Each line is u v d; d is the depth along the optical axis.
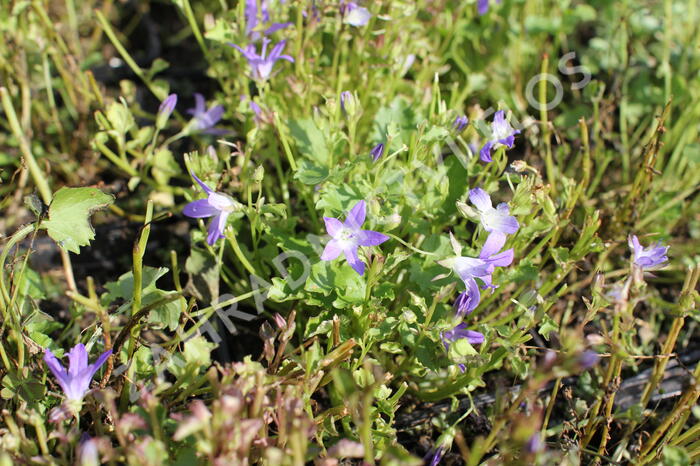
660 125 0.41
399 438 0.40
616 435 0.40
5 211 0.47
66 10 0.58
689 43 0.51
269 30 0.43
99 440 0.31
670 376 0.42
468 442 0.40
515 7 0.54
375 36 0.45
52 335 0.42
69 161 0.49
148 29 0.58
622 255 0.46
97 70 0.55
